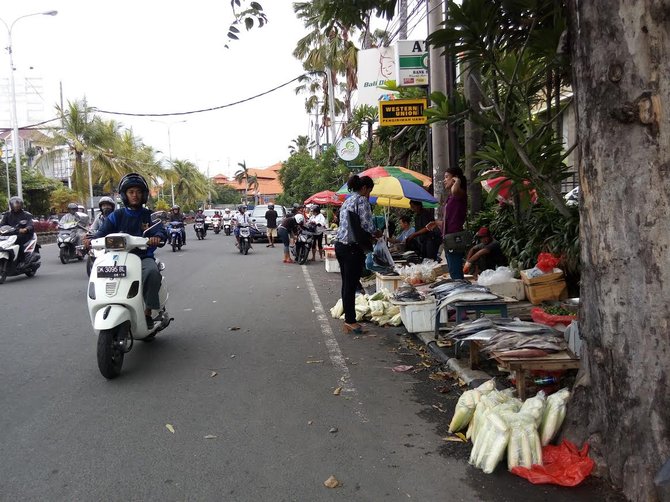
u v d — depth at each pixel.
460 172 7.54
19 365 5.81
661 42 2.90
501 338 4.29
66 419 4.36
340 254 7.03
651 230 2.99
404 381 5.25
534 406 3.67
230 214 36.78
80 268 14.56
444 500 3.17
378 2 6.50
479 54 5.84
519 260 8.56
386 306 7.80
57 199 38.47
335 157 28.23
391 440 3.96
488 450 3.50
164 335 7.11
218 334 7.13
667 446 2.97
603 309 3.23
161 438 4.00
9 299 9.81
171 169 57.25
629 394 3.11
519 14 5.62
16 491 3.29
